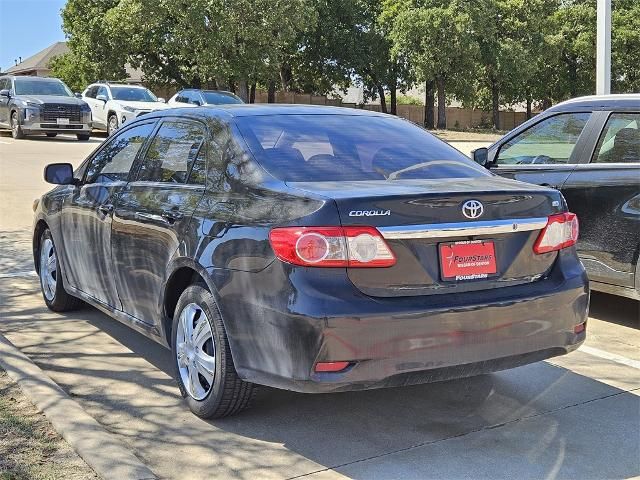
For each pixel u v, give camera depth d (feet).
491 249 12.90
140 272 15.84
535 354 13.29
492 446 13.14
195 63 156.04
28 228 33.78
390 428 13.89
